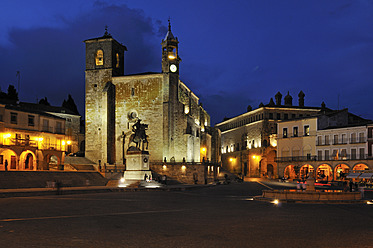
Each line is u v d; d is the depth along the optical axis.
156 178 53.94
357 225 15.50
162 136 67.38
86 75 72.00
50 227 14.77
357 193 27.12
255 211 20.66
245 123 107.62
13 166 57.28
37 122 61.72
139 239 12.35
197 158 80.56
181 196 33.66
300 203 25.62
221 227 14.87
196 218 17.62
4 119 56.00
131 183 46.12
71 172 49.88
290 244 11.60
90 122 70.56
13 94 86.56
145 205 24.28
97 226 15.07
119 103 70.38
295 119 80.56
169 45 68.88
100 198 30.23
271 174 90.69
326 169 73.94
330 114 79.44
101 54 72.06
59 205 23.88
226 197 32.72
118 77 70.56
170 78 68.56
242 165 106.62
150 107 68.62
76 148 80.00
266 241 12.04
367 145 66.81
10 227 14.74
